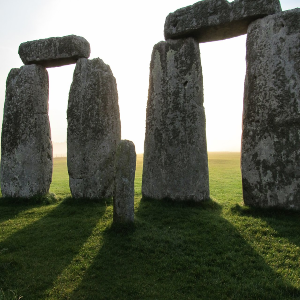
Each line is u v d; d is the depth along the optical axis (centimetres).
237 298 412
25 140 1017
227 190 1247
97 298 416
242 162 832
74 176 988
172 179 885
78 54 994
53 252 565
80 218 774
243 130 834
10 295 416
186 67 882
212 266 502
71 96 1005
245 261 514
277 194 777
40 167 1023
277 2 811
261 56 803
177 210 804
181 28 880
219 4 838
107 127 984
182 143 879
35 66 1030
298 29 768
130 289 435
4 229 711
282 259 521
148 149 927
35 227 714
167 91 901
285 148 770
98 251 559
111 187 991
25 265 512
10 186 1027
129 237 605
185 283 452
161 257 533
